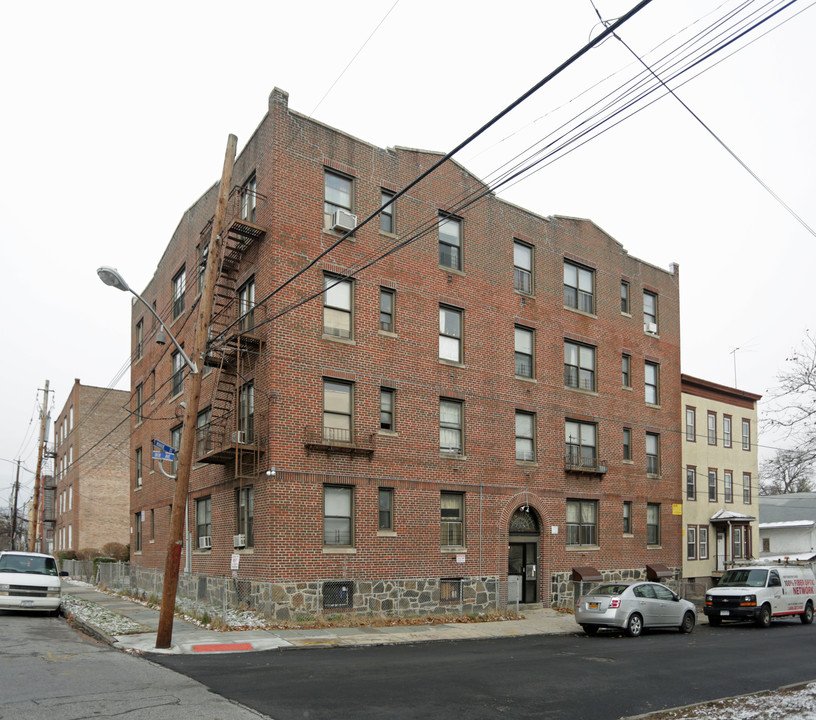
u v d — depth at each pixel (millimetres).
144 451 34281
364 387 22156
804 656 16609
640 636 20359
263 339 20922
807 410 18234
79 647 15180
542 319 27750
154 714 9352
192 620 19375
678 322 34281
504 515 25188
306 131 22156
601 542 28578
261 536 20234
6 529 95312
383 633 18531
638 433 31109
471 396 24875
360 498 21578
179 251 29906
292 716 9562
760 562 34688
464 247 25547
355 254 22562
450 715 9945
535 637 19656
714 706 10766
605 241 30984
